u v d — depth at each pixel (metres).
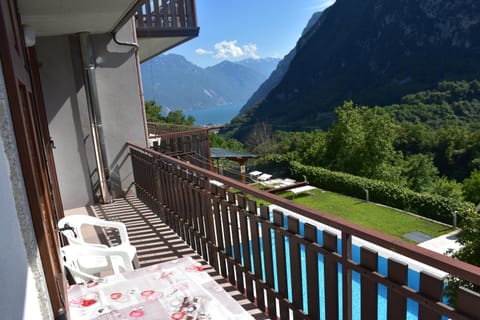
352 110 29.58
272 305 2.20
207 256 3.17
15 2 2.14
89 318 1.46
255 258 2.28
